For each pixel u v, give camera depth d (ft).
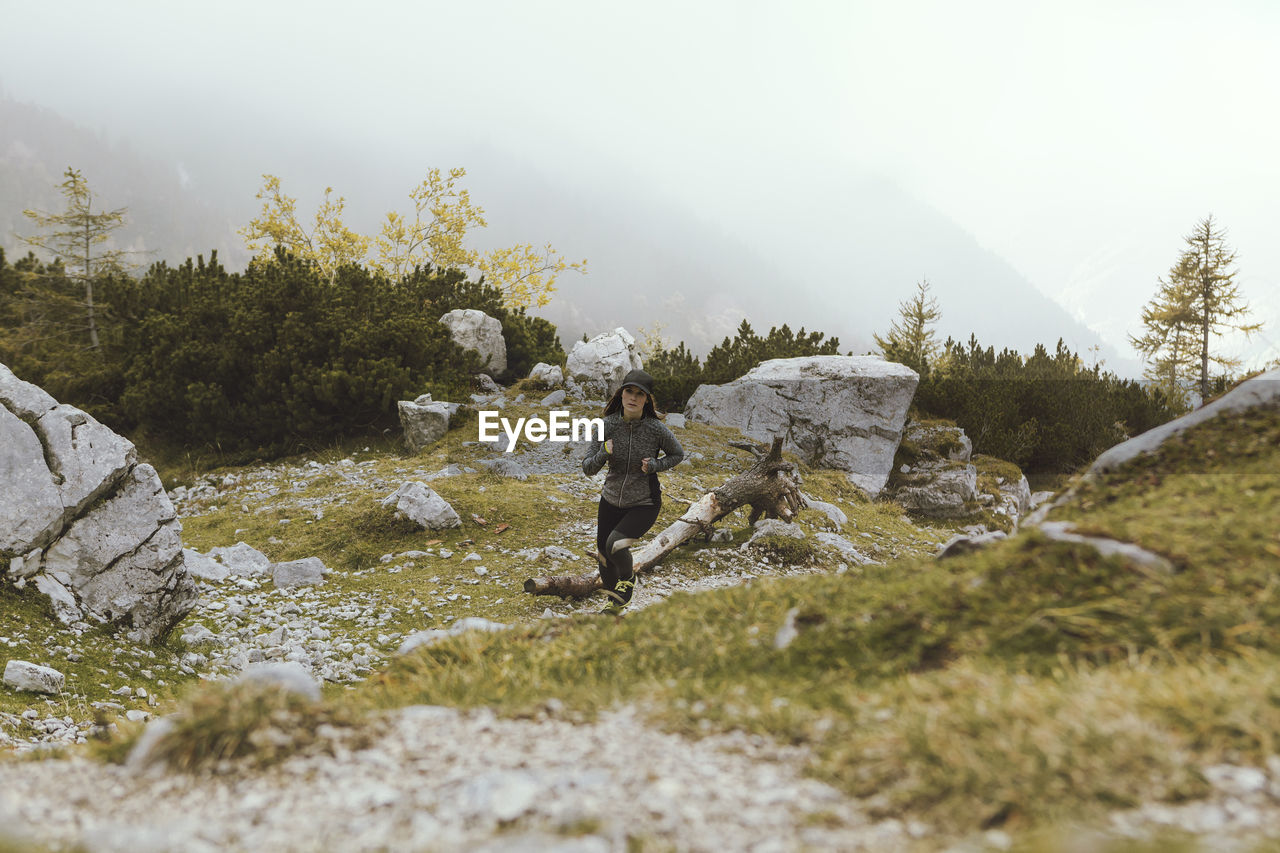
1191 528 10.05
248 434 51.78
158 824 7.25
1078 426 63.82
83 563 21.04
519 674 11.36
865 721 8.11
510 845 6.34
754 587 14.01
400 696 10.99
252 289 56.34
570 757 8.02
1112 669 8.24
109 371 54.70
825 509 40.11
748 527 36.17
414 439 50.16
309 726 8.98
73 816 7.55
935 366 85.61
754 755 7.98
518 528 34.76
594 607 26.68
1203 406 13.84
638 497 20.85
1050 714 7.25
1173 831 5.68
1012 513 50.44
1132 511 11.12
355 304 59.41
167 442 52.60
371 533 33.71
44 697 16.93
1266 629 8.16
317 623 25.22
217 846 6.77
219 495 44.42
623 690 10.11
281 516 37.73
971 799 6.43
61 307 60.39
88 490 21.16
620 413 21.34
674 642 12.02
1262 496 10.57
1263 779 6.20
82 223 61.98
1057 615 9.27
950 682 8.40
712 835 6.40
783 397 56.29
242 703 8.97
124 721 16.39
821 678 9.80
